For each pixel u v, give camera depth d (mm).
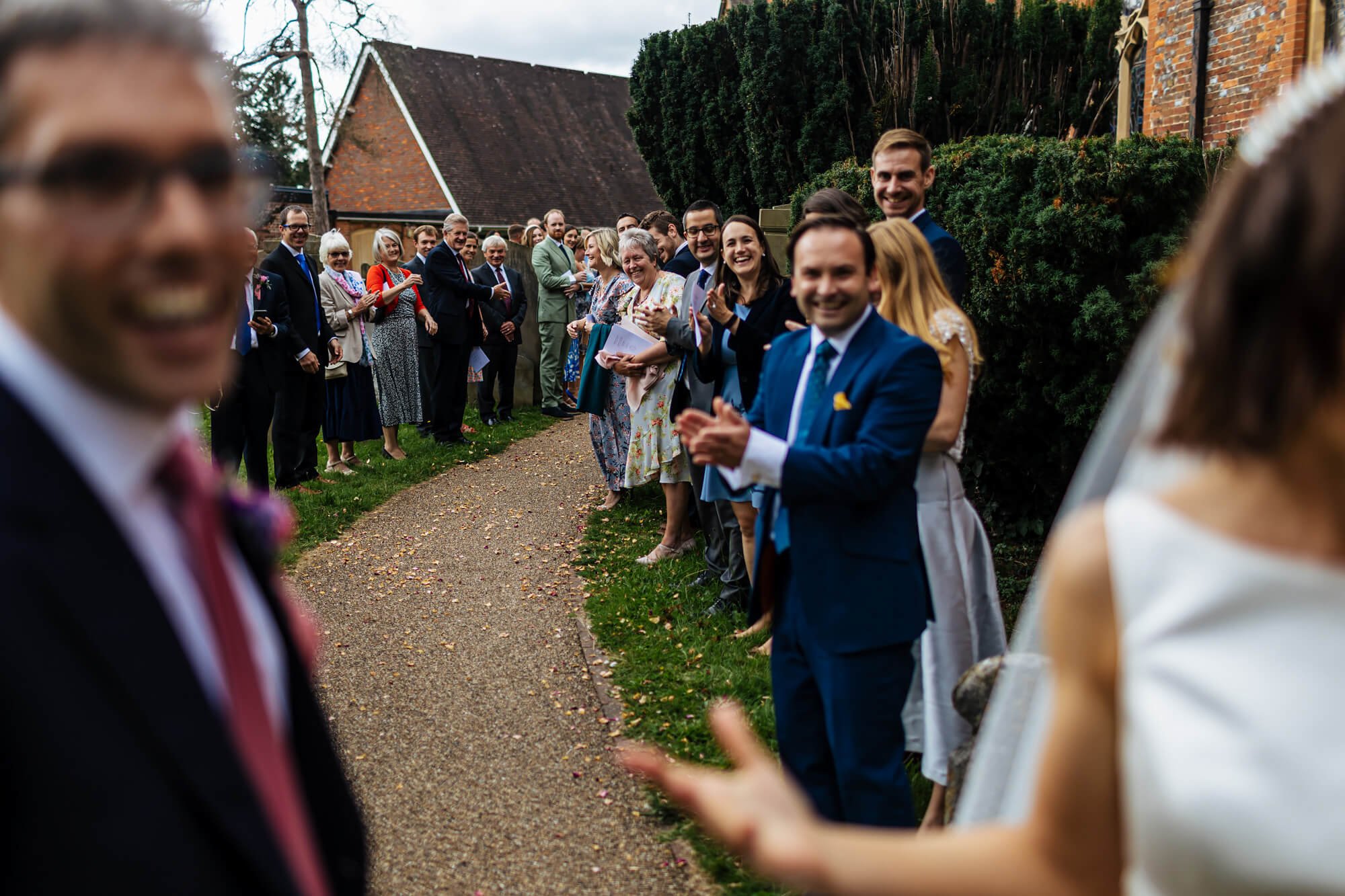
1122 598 910
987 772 1505
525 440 10602
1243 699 826
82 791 725
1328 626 820
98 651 762
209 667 912
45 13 790
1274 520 855
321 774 1099
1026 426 5637
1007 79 10664
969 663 3277
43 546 760
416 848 3434
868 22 10422
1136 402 1297
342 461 8961
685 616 5422
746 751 1007
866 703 2717
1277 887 809
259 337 7211
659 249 7234
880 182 4219
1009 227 5316
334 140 22875
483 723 4359
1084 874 982
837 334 2895
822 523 2768
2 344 814
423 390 10047
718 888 3160
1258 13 7672
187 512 941
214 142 840
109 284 789
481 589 6066
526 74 32625
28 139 774
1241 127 7934
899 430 2707
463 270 10008
